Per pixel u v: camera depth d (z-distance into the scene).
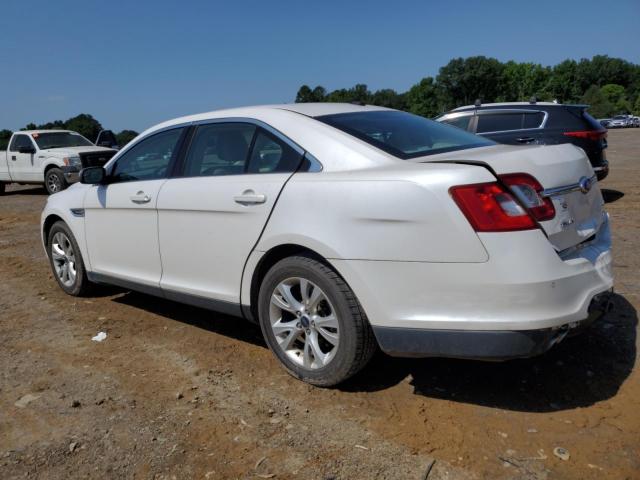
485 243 2.79
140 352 4.17
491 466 2.67
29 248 8.08
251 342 4.27
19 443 3.02
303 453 2.83
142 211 4.39
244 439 2.98
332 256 3.17
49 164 14.57
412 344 3.02
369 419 3.11
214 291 3.94
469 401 3.25
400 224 2.97
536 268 2.79
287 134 3.63
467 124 10.31
